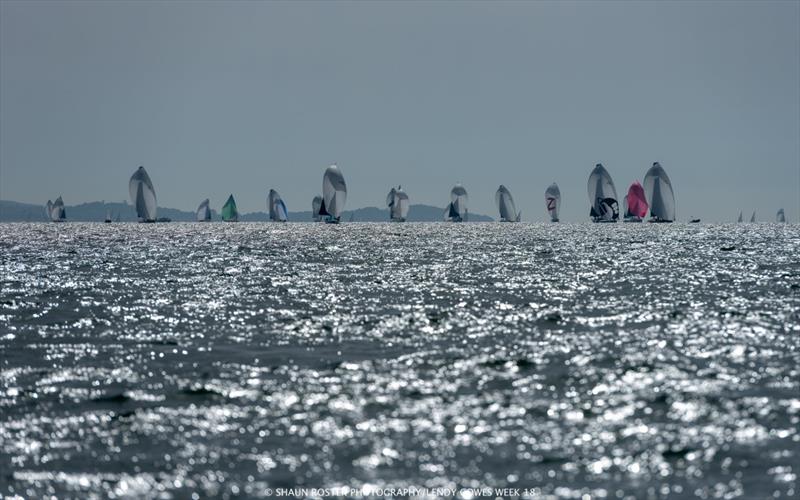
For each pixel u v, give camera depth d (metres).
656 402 84.19
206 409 84.06
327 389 91.56
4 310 162.25
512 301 169.75
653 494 61.75
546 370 99.44
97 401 87.75
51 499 62.31
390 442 73.31
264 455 70.44
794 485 62.72
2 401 88.25
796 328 128.88
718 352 109.12
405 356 109.81
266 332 131.62
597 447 71.31
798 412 79.69
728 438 72.81
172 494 62.88
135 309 162.50
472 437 74.25
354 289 198.38
